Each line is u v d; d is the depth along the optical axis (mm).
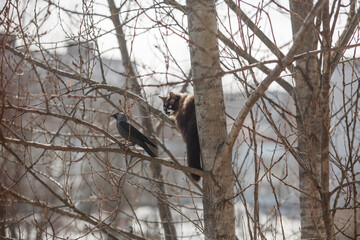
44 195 16609
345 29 8148
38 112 6492
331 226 6809
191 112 9141
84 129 11297
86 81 7945
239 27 6098
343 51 6812
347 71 14375
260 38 8555
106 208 16406
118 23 12977
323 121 6398
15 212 7941
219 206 6859
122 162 17406
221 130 7008
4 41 6281
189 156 8625
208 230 6941
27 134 11547
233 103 17969
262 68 8352
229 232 6859
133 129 8391
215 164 6879
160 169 13305
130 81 12266
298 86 8547
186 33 7586
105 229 9648
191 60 7070
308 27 5000
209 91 6965
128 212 16812
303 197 8977
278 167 25484
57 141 12953
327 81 6133
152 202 20875
